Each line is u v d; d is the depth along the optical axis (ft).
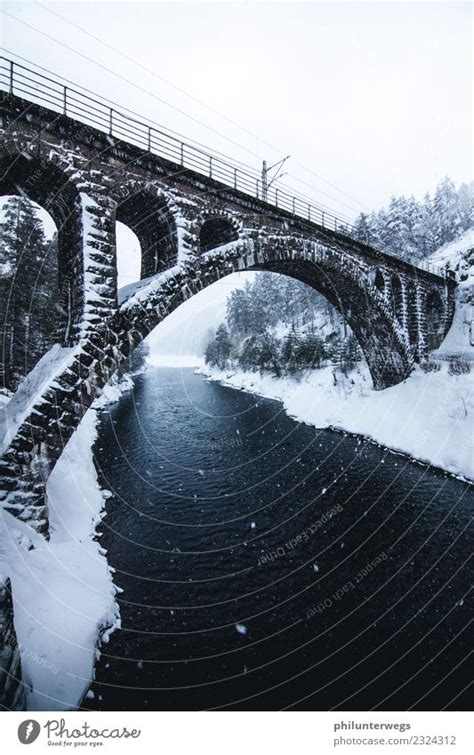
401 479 49.03
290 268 59.98
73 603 22.68
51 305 69.31
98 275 32.17
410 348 80.02
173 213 38.55
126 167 34.81
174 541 35.50
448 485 46.29
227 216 44.45
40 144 29.55
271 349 131.03
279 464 56.70
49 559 24.94
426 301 96.07
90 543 32.53
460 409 59.06
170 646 23.35
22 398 31.14
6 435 26.99
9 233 62.54
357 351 105.60
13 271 61.67
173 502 43.83
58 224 37.06
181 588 28.96
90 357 30.99
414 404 67.97
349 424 72.90
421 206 181.06
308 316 158.92
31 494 26.89
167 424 80.48
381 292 75.10
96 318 31.68
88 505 38.93
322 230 57.93
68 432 29.55
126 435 70.69
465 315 100.07
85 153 32.17
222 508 42.55
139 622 25.11
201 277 40.34
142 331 34.91
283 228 51.88
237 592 28.76
